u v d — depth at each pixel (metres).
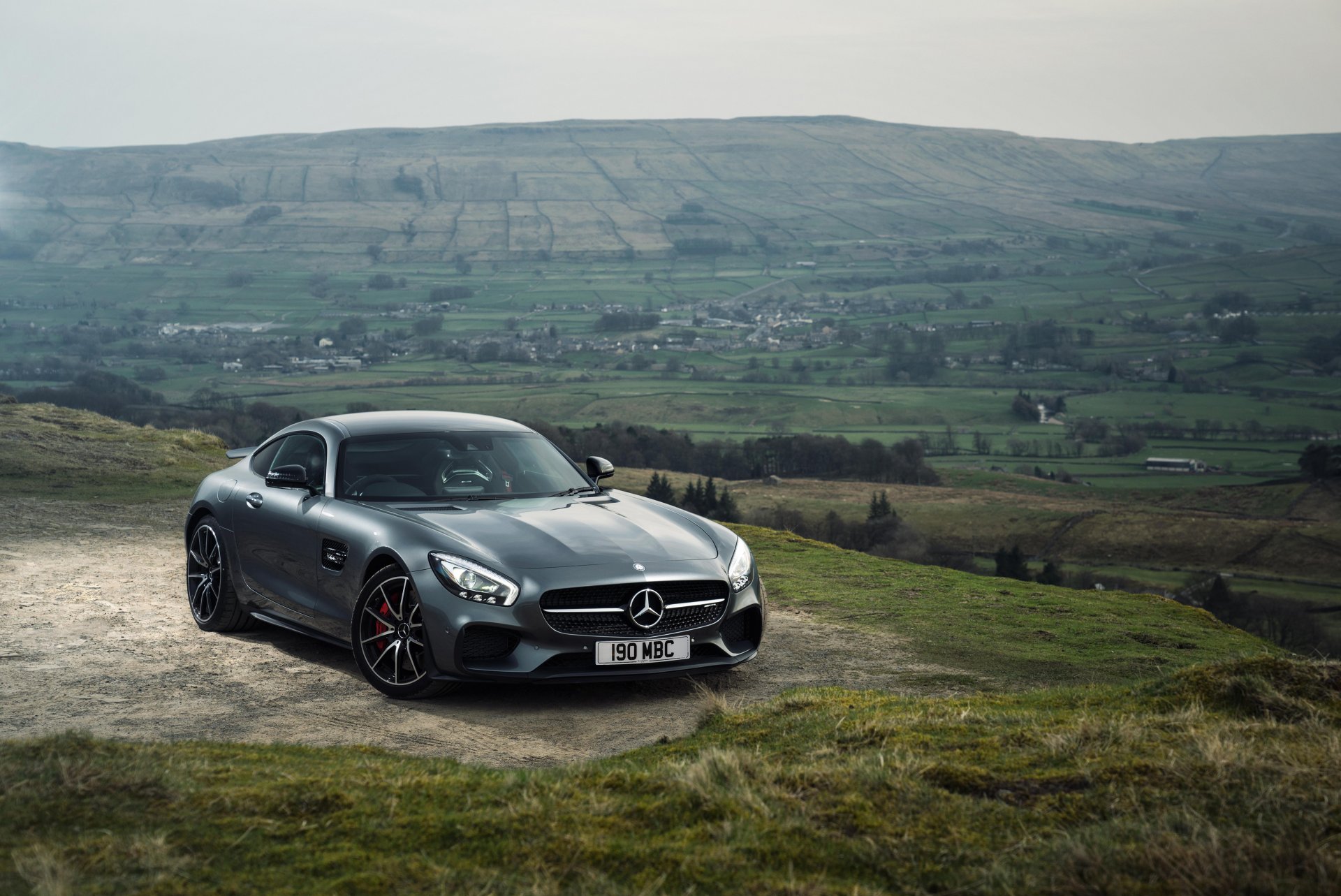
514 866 2.64
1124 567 94.69
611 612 5.20
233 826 2.83
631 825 2.87
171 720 4.82
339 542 5.72
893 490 117.00
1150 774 3.03
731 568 5.70
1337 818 2.63
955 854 2.65
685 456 131.62
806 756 3.57
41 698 5.12
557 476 6.61
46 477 14.29
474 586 5.09
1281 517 116.81
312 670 5.82
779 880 2.54
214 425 119.62
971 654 6.56
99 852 2.60
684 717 5.07
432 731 4.74
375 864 2.62
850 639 6.95
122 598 7.55
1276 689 3.83
